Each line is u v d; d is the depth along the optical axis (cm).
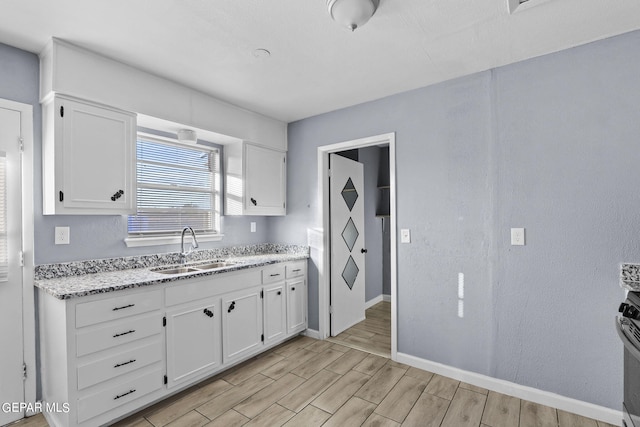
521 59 221
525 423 192
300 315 329
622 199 190
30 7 162
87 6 162
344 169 365
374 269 464
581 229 202
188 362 225
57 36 189
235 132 301
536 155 216
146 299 202
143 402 200
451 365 249
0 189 192
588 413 198
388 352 296
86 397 176
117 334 189
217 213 321
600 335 196
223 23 177
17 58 201
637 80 187
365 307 435
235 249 332
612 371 193
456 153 248
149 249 265
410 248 269
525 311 220
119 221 248
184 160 300
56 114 193
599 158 197
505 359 227
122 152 222
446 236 252
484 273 235
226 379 246
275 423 194
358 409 208
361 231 396
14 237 197
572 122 205
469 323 242
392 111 280
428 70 235
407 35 191
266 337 288
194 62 221
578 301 202
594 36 194
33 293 203
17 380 197
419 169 265
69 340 171
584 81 201
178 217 294
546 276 212
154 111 238
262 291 285
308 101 294
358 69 233
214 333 243
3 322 193
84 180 204
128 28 181
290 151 356
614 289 192
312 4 162
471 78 242
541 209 214
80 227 226
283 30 184
